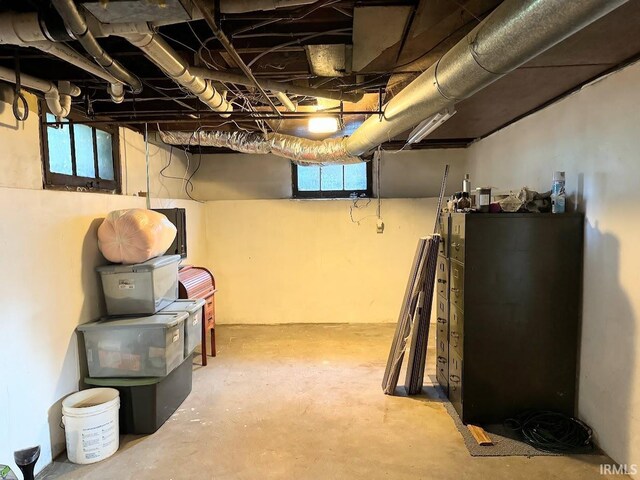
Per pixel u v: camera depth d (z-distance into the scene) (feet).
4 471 5.31
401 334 10.28
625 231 6.97
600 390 7.66
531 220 8.29
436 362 11.44
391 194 16.99
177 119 10.34
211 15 4.65
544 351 8.47
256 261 16.60
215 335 14.44
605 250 7.50
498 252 8.33
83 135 9.70
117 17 4.34
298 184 17.12
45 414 7.37
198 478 7.02
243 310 16.72
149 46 5.21
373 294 16.56
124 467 7.33
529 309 8.41
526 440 7.93
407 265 16.42
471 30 5.60
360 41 6.54
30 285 7.06
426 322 10.16
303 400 9.89
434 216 16.26
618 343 7.16
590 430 7.90
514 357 8.50
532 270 8.35
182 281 11.21
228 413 9.28
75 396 7.97
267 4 4.75
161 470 7.25
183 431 8.54
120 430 8.45
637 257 6.70
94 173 10.16
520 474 7.02
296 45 6.75
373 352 13.24
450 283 9.54
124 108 10.00
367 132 10.02
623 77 6.95
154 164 13.58
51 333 7.57
